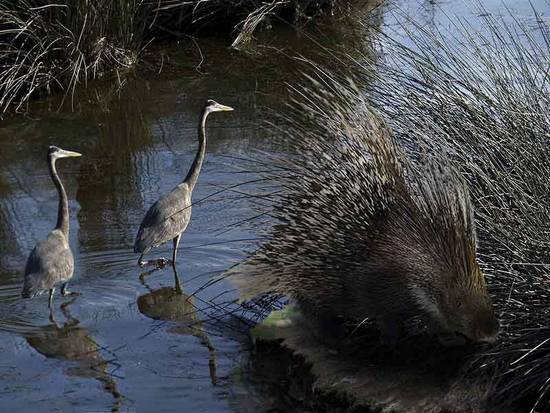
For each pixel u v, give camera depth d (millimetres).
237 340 7918
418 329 7480
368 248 7102
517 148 7719
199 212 10242
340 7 17422
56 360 7668
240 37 16344
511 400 6652
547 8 16062
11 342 7945
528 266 7043
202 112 9797
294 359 7527
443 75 8883
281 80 14516
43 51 14242
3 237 9938
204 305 8492
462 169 7926
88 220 10266
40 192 11062
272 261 7508
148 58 15766
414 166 7668
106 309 8461
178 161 11773
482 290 6875
